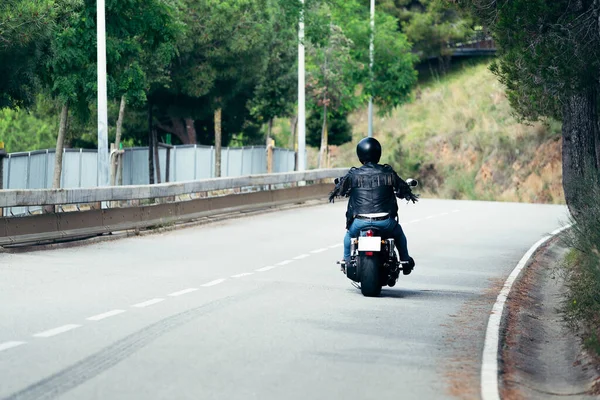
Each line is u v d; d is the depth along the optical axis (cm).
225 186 4006
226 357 1291
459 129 7706
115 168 4450
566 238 2031
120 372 1184
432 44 9094
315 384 1149
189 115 6619
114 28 3991
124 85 4053
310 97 7169
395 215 1933
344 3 6269
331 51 6969
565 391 1260
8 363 1227
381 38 6369
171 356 1288
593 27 2606
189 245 2925
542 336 1705
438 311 1770
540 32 2648
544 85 2725
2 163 3600
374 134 8706
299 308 1744
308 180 4991
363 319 1647
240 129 8412
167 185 3475
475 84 8519
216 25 5962
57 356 1273
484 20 2842
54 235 2795
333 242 3059
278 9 5662
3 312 1627
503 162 7050
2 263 2356
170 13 4075
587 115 2803
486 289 2127
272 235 3284
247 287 2011
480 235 3425
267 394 1092
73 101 4000
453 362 1308
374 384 1159
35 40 3372
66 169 4678
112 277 2127
